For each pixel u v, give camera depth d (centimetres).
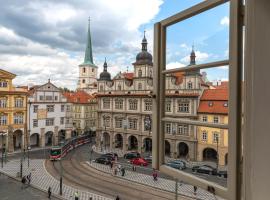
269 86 169
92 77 10288
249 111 181
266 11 172
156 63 291
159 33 288
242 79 197
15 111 4997
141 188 2795
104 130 5125
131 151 4728
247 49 184
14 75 4966
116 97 4938
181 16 254
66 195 2591
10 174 3391
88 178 3234
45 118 5512
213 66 222
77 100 7238
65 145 4825
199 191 2281
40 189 2775
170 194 2545
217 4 216
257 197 173
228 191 201
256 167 174
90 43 10300
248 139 181
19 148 5169
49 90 5578
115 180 3127
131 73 5359
